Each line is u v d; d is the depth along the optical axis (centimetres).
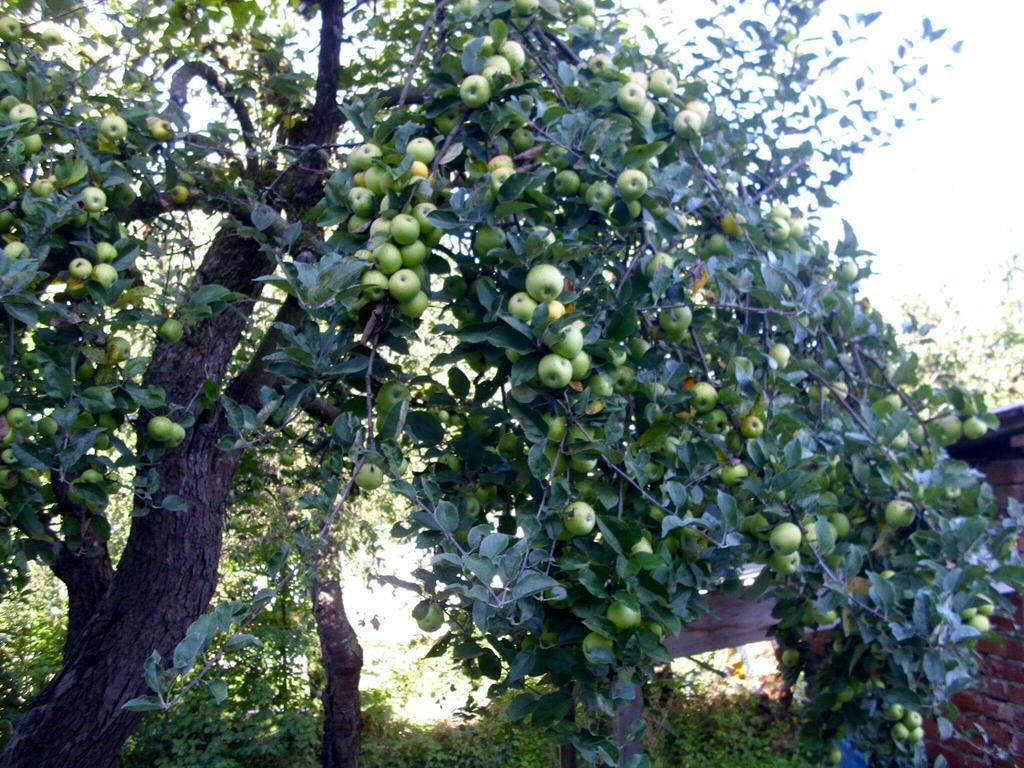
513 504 195
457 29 227
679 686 624
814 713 241
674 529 173
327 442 219
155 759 584
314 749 616
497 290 175
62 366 197
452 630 183
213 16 313
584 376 168
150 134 235
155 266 302
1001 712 379
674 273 192
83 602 291
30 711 257
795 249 238
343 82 324
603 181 188
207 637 121
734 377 198
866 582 209
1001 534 221
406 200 166
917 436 253
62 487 229
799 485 183
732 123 286
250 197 235
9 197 195
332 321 151
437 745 609
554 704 159
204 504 277
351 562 485
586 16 233
